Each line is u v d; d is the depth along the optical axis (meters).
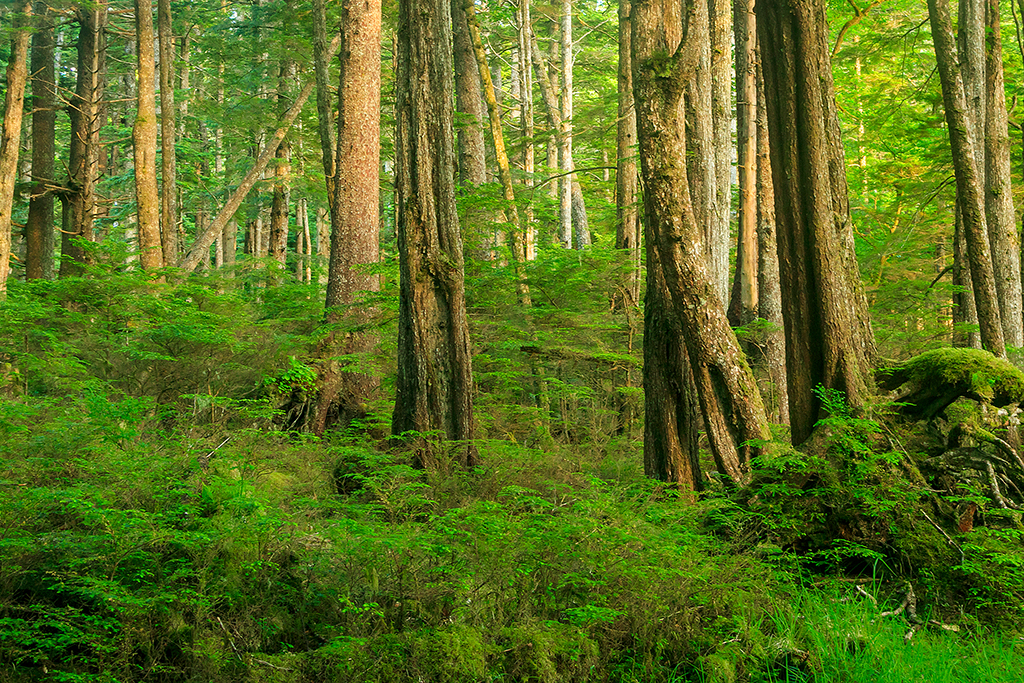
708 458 7.56
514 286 11.11
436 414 7.73
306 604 4.50
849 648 4.72
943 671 4.50
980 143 11.21
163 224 15.11
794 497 6.09
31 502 4.61
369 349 10.79
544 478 7.06
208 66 24.58
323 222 31.48
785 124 6.78
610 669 4.39
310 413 9.89
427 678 4.01
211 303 12.00
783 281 6.84
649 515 5.51
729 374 6.64
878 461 6.09
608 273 11.62
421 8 7.80
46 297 11.24
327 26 19.61
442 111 7.89
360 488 6.91
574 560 4.73
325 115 13.66
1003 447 6.30
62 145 28.41
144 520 4.37
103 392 8.68
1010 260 10.66
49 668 3.93
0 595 4.14
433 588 4.55
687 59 6.68
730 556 5.19
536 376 10.27
